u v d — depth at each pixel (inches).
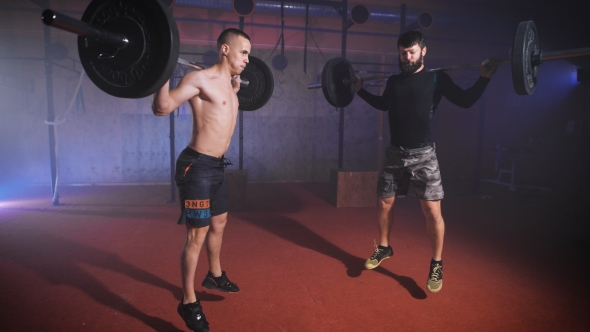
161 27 47.8
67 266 97.7
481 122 225.6
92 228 137.1
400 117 83.4
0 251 109.2
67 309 74.0
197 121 65.0
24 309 73.5
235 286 82.8
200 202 64.2
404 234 134.5
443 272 97.8
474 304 79.4
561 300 82.0
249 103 106.6
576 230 143.7
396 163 85.8
